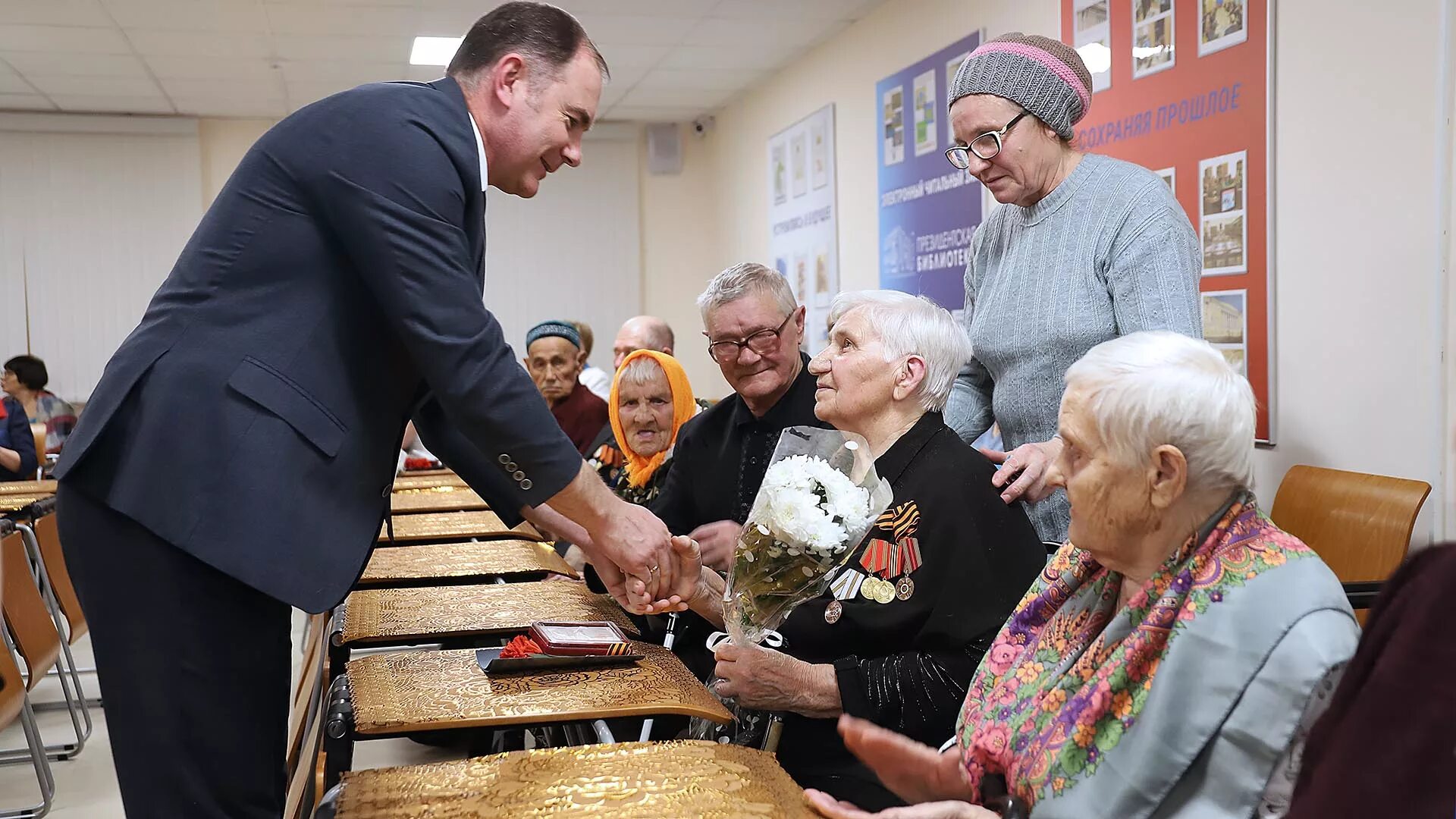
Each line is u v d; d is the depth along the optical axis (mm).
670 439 3078
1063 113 2221
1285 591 1083
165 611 1447
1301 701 1041
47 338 8781
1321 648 1042
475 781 1251
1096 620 1293
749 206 8656
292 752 1945
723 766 1297
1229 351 3789
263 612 1503
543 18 1645
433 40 6840
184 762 1461
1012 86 2207
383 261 1463
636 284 9734
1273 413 3615
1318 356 3438
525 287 9594
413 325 1479
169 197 8930
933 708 1604
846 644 1713
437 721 1454
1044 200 2293
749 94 8500
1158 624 1135
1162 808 1114
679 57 7406
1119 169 2225
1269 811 1077
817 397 1866
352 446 1535
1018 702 1308
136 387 1461
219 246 1484
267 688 1523
